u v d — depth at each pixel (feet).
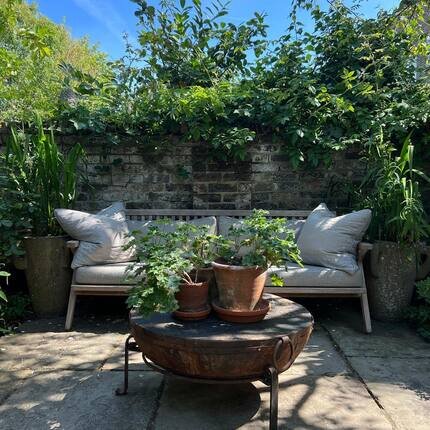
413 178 10.71
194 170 12.09
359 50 11.85
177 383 6.59
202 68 12.68
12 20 6.55
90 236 9.55
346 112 11.50
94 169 12.04
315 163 11.50
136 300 5.15
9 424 5.44
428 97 11.37
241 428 5.33
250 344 4.96
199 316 5.65
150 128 11.93
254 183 12.09
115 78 11.81
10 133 11.48
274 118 11.37
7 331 8.80
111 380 6.70
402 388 6.48
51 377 6.82
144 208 12.16
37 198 9.93
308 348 8.13
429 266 9.55
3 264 9.37
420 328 8.86
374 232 9.90
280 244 5.62
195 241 6.10
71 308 9.12
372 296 9.71
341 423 5.48
